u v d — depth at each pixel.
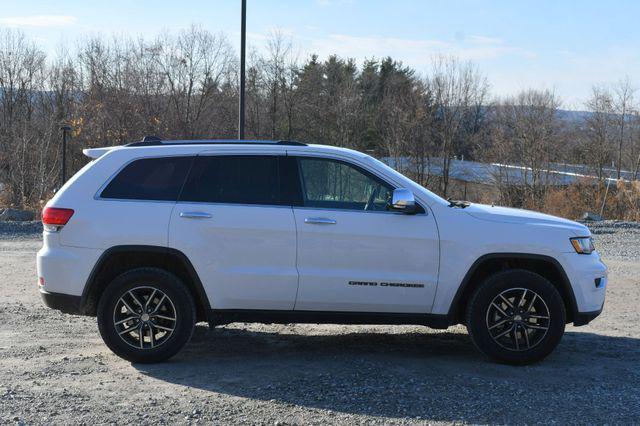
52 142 29.47
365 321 6.02
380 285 5.92
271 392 5.20
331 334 7.30
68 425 4.49
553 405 4.95
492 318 5.99
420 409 4.84
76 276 5.87
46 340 6.77
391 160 49.00
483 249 5.95
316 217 5.91
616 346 6.81
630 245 16.12
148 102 35.53
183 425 4.52
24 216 21.02
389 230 5.93
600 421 4.65
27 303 8.65
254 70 41.59
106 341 5.87
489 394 5.18
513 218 6.12
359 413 4.76
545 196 32.94
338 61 55.66
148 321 5.92
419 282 5.94
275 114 42.62
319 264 5.90
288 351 6.50
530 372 5.80
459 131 49.94
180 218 5.90
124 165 6.09
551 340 5.93
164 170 6.09
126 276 5.86
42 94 39.25
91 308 6.11
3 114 38.38
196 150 6.13
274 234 5.89
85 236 5.88
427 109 48.44
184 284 5.95
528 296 5.96
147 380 5.48
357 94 50.16
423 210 6.02
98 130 31.09
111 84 35.09
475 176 47.81
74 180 6.07
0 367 5.78
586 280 6.04
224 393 5.17
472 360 6.19
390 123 48.72
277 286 5.89
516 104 48.81
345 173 6.10
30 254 13.61
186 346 6.66
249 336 7.15
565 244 6.03
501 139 46.88
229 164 6.09
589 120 46.38
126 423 4.54
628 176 44.09
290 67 43.06
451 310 6.00
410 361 6.12
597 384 5.47
